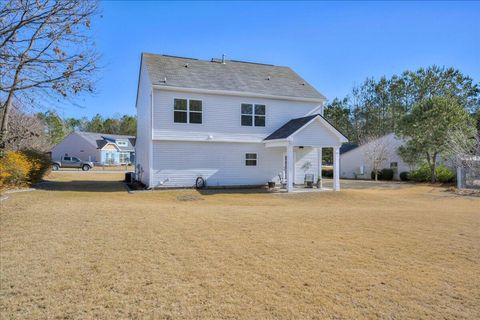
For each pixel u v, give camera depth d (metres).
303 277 4.75
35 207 9.59
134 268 5.00
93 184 21.30
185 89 17.81
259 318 3.60
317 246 6.25
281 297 4.11
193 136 18.27
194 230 7.28
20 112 19.86
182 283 4.49
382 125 44.84
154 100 17.48
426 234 7.29
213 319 3.56
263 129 20.02
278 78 22.27
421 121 25.30
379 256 5.72
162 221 8.09
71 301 3.95
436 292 4.31
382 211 10.54
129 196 15.26
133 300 3.98
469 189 20.20
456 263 5.41
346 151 35.94
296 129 17.52
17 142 18.83
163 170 17.83
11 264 5.07
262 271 4.96
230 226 7.73
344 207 12.54
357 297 4.13
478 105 41.72
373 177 31.67
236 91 19.00
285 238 6.76
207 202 13.69
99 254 5.58
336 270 5.04
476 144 20.73
